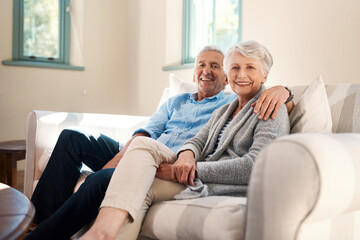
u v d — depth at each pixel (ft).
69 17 14.82
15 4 13.78
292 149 2.75
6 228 2.64
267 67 5.20
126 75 15.65
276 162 2.79
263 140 4.44
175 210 3.99
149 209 4.33
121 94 15.72
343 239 3.23
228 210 3.53
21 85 13.84
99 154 6.11
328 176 2.65
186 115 6.59
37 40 14.34
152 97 14.15
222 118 5.28
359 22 7.43
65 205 4.58
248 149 4.74
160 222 4.00
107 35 15.39
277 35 9.20
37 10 14.29
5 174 8.29
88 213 4.56
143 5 14.52
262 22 9.59
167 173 4.50
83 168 6.30
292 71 8.86
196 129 6.26
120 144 6.76
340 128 4.85
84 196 4.51
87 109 15.11
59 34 14.74
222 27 11.69
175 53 13.29
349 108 4.89
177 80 7.81
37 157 6.75
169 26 13.29
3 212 2.96
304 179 2.65
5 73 13.57
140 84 14.78
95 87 15.24
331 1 7.95
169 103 7.14
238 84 5.16
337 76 7.89
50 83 14.35
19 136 13.85
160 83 13.70
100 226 3.84
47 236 4.50
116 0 15.48
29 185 6.73
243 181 4.34
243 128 4.83
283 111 4.68
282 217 2.72
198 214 3.72
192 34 12.89
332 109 5.02
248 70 5.11
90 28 15.06
